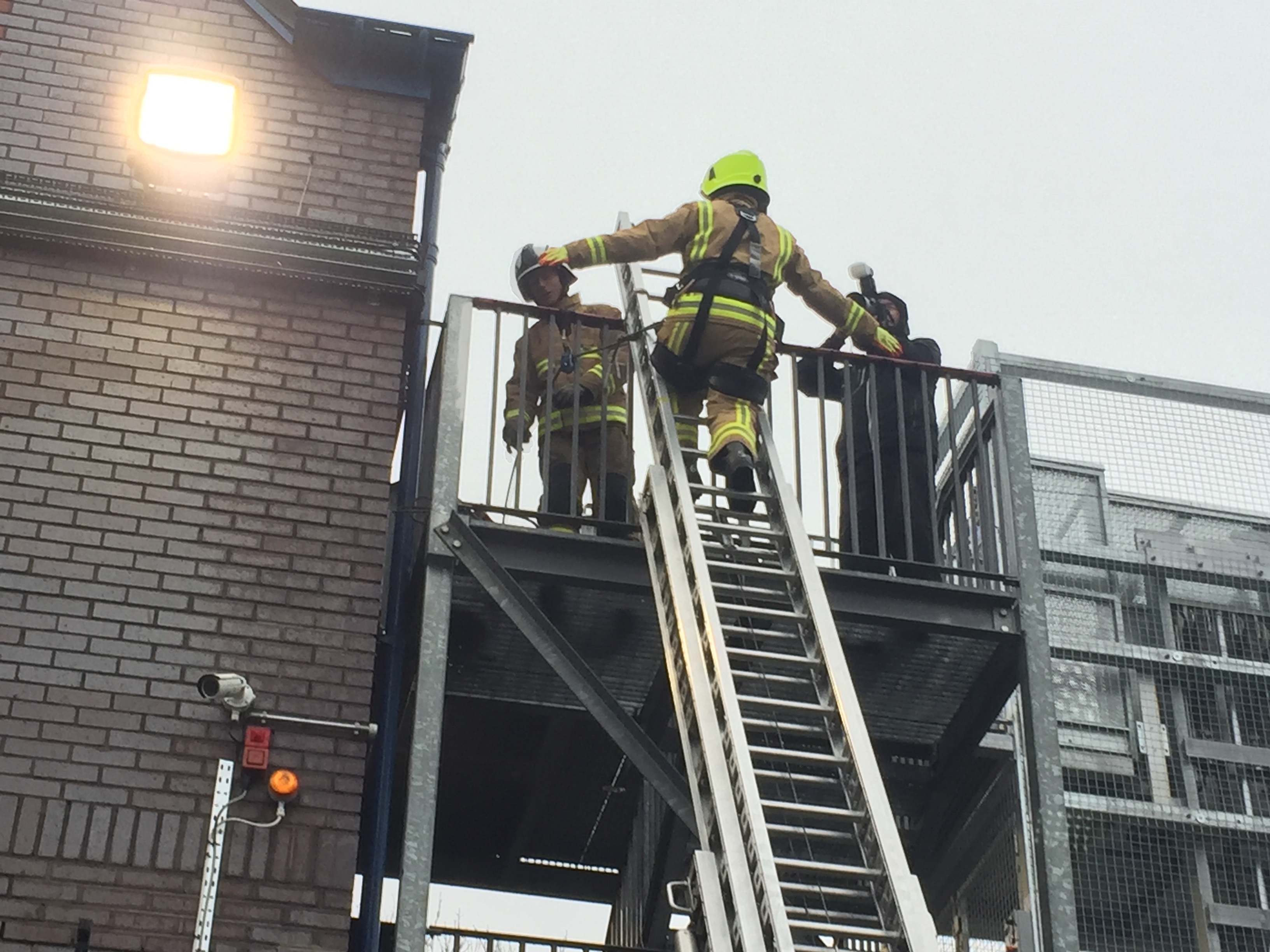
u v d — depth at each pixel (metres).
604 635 7.86
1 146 8.02
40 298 7.63
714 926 5.95
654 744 7.36
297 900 6.54
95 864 6.45
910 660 7.95
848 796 6.59
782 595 7.29
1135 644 8.13
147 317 7.68
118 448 7.34
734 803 6.27
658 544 7.38
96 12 8.45
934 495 8.05
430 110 8.79
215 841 6.51
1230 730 8.02
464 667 7.95
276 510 7.34
